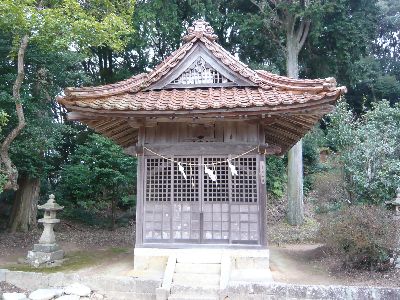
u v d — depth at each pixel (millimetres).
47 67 12023
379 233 7750
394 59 27188
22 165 12977
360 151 10711
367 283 7176
